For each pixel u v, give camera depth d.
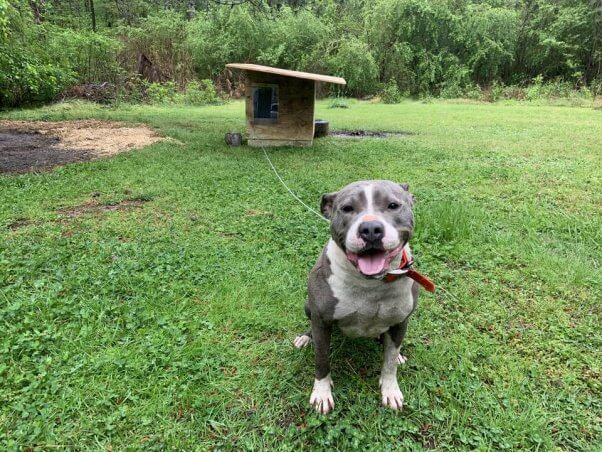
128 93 8.54
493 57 11.73
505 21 11.57
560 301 1.55
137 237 2.04
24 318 1.38
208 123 5.85
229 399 1.10
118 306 1.46
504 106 9.34
